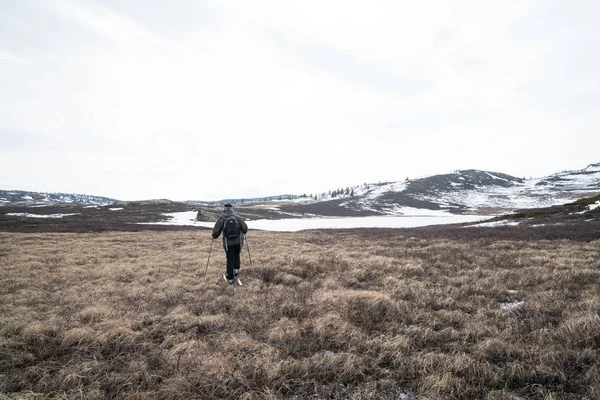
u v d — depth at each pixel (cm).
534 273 923
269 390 385
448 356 448
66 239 2353
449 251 1491
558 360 418
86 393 388
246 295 809
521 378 396
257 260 1298
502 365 435
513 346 462
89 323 595
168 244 2069
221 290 870
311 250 1698
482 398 373
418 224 6038
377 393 383
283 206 18300
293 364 438
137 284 944
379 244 1967
